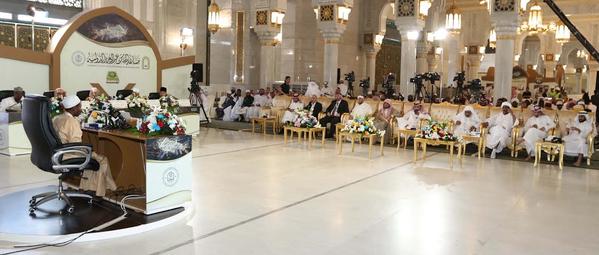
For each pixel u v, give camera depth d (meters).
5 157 8.52
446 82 21.94
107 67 12.17
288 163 8.69
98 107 6.59
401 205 6.04
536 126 9.94
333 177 7.59
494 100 12.49
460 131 10.59
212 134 12.55
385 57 21.86
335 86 14.91
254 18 16.50
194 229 4.93
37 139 5.12
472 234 5.00
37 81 11.05
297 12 17.84
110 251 4.28
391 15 20.47
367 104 11.92
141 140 5.15
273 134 12.80
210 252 4.31
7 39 14.69
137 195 5.51
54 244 4.41
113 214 5.22
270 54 16.70
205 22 19.02
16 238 4.48
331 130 12.30
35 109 5.02
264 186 6.86
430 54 21.06
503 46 12.29
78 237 4.53
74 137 5.45
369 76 20.02
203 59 19.03
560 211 5.96
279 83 16.91
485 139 10.20
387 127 11.56
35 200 5.39
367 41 19.89
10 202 5.63
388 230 5.05
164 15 16.34
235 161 8.76
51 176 7.05
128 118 6.71
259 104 15.15
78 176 6.09
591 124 9.48
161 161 5.25
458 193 6.74
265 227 5.05
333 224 5.21
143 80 12.98
